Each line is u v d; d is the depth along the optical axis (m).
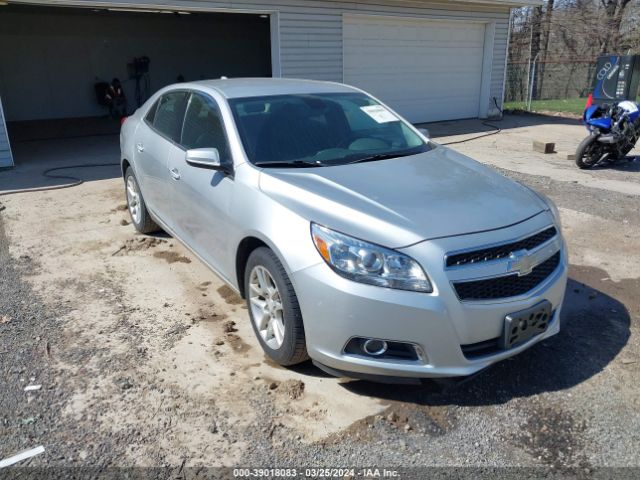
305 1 11.95
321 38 12.48
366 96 4.71
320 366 3.01
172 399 3.06
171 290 4.46
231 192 3.58
